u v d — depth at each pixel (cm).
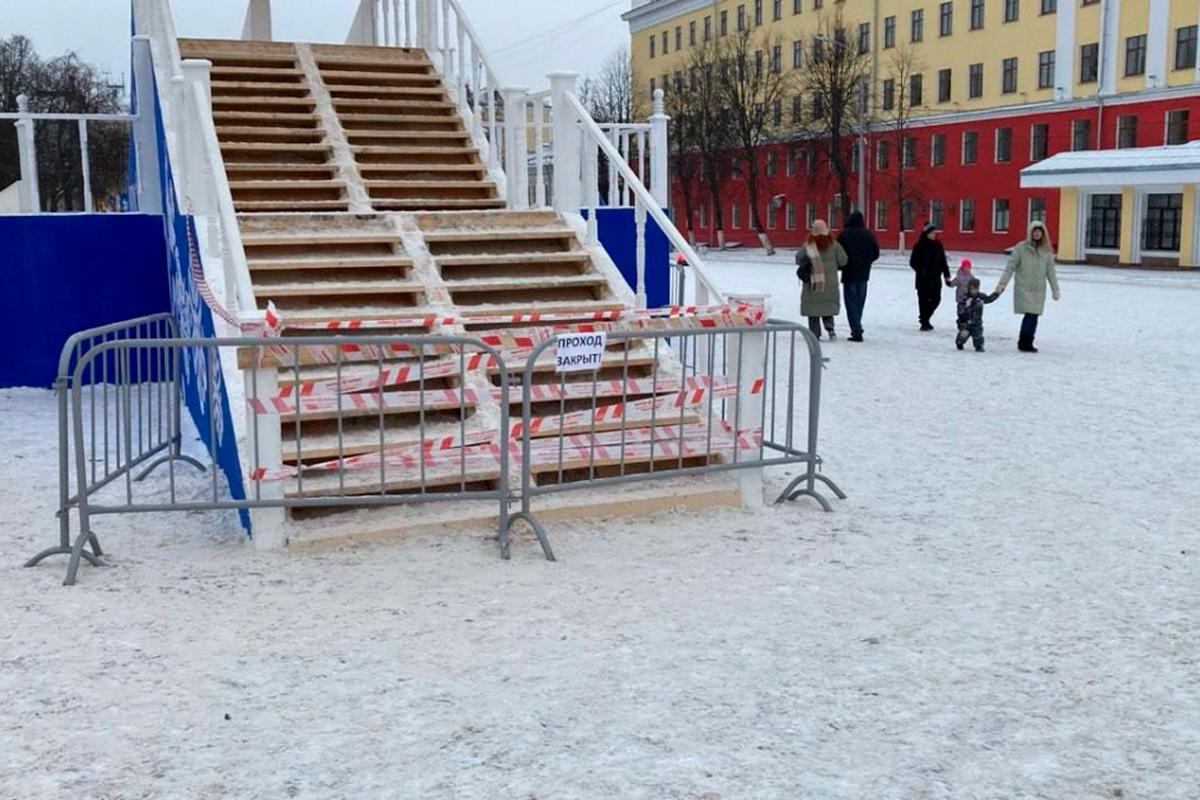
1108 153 3775
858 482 730
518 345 678
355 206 958
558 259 854
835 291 1513
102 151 5450
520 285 812
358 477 627
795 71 5878
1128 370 1242
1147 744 365
